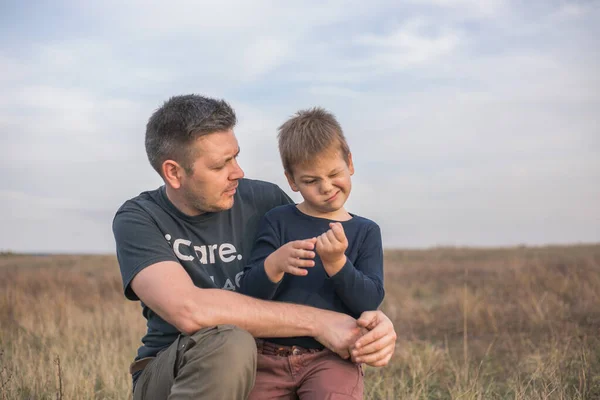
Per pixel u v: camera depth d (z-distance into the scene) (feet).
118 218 9.90
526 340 19.44
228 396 7.98
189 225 10.01
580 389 12.84
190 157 9.47
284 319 8.63
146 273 8.99
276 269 8.66
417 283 41.11
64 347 18.84
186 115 9.46
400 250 109.91
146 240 9.41
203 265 9.93
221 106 9.81
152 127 9.88
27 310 26.86
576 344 17.46
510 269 42.01
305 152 9.16
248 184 11.21
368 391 14.29
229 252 10.18
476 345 19.72
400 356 18.13
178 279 8.82
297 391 8.87
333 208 9.50
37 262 74.38
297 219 9.90
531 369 15.49
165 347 9.73
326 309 9.23
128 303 29.37
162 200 10.16
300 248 8.43
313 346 9.04
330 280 9.38
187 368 8.07
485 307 25.18
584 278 31.78
